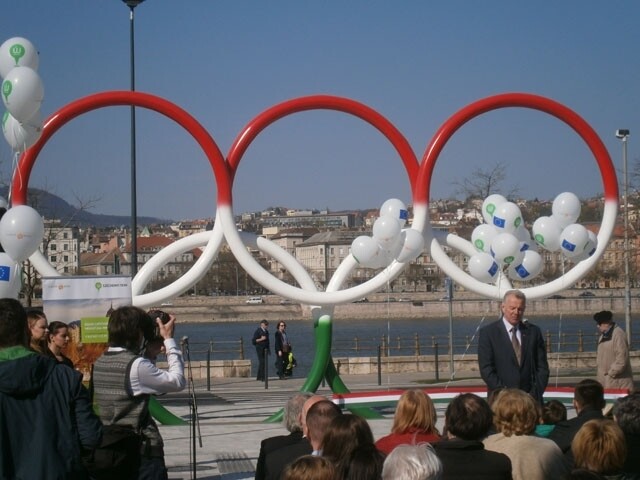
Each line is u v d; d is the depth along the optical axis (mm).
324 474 4020
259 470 5949
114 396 6582
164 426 14102
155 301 13984
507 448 5746
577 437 5223
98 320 11500
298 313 84875
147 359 6750
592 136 14758
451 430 5637
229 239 14062
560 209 14430
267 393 20219
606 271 75562
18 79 10789
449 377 23203
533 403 5895
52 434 5312
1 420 5250
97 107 13781
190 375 8961
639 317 72938
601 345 12406
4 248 10898
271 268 122875
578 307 74688
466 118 14539
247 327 80562
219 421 14781
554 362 25359
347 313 82125
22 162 13562
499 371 9641
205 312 84562
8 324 5375
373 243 13266
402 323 77812
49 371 5387
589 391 6723
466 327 69500
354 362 24500
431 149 14562
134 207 21672
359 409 14789
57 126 13594
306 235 135000
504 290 14469
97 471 6129
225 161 14109
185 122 13938
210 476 10070
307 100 14266
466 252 14789
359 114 14453
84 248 137500
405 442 5773
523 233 14492
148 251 123875
